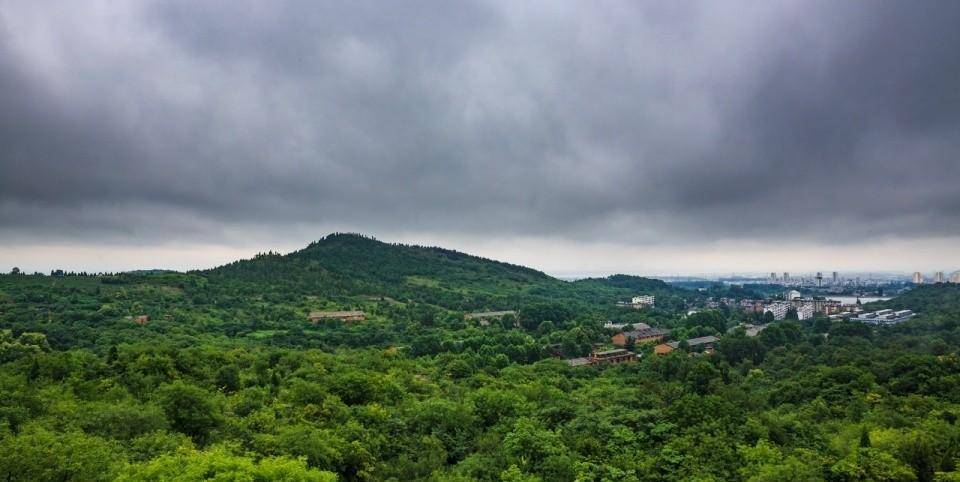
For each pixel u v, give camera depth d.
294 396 73.50
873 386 90.31
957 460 53.44
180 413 61.53
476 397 80.75
